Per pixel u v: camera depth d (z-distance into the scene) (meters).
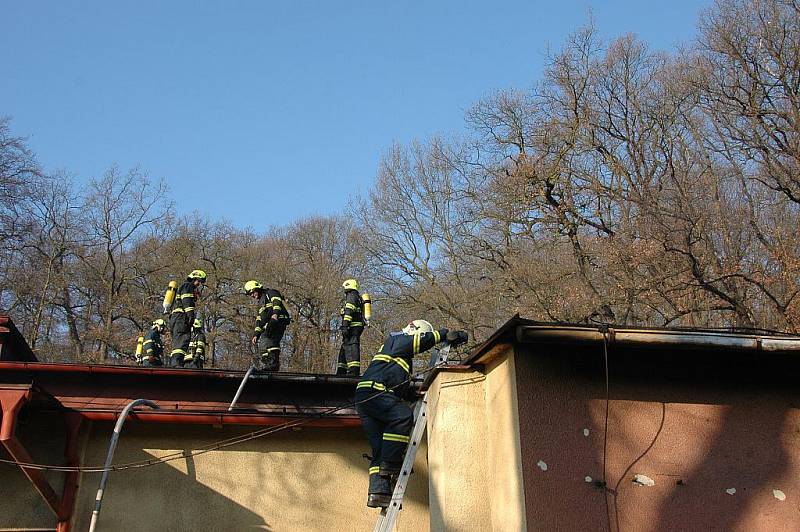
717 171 22.27
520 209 25.31
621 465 5.45
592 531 5.24
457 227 27.81
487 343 5.71
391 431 6.16
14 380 7.60
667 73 24.91
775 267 19.66
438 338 6.46
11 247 30.75
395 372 6.36
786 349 5.41
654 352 5.68
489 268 26.50
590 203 24.92
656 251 19.73
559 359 5.66
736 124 22.34
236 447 7.60
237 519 7.34
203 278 11.68
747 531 5.38
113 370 7.64
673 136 24.42
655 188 22.53
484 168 27.67
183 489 7.34
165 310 11.48
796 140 20.36
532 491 5.28
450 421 6.20
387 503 6.05
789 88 21.16
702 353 5.68
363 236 30.14
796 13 21.61
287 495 7.50
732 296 19.70
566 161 25.45
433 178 29.52
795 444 5.64
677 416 5.62
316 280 33.31
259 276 33.31
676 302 19.41
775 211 21.08
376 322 28.36
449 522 5.91
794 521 5.43
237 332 32.12
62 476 7.04
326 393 8.12
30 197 31.06
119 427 6.80
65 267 31.98
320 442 7.77
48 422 7.25
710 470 5.50
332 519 7.51
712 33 22.80
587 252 23.52
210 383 7.93
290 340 32.47
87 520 7.05
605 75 25.86
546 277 23.91
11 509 7.02
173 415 7.28
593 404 5.57
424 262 28.86
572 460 5.40
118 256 32.78
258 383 7.96
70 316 31.62
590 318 21.16
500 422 5.83
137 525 7.13
